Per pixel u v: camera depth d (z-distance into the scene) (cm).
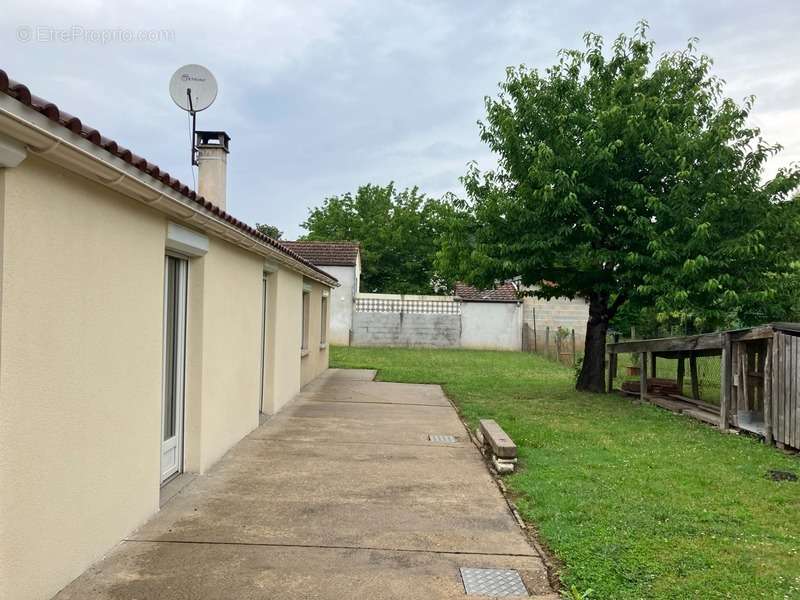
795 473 652
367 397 1172
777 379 782
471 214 1267
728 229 1088
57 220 339
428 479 611
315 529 466
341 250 2686
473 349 2630
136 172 391
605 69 1216
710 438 840
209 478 595
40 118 287
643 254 1130
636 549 430
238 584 370
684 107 1142
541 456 710
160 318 494
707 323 1152
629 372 1711
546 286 1317
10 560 303
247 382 789
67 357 353
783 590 371
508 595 366
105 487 404
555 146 1147
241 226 646
